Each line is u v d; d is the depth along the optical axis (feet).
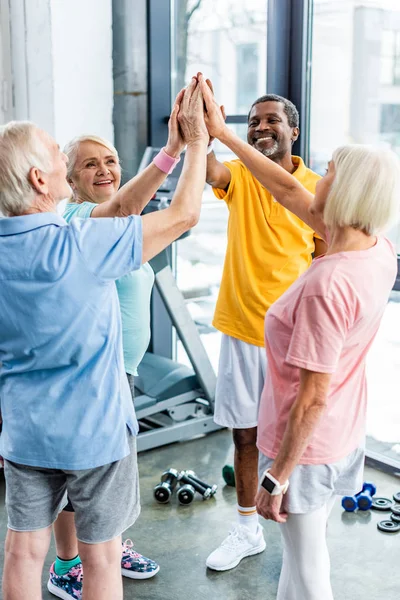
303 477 5.60
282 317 5.59
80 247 5.17
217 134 6.64
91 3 12.93
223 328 8.75
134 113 13.70
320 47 11.50
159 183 6.48
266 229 8.37
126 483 5.81
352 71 10.99
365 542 9.29
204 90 6.32
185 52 13.85
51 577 8.26
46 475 5.74
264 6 11.98
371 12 10.52
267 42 11.91
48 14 12.45
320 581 5.76
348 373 5.62
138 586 8.47
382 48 10.44
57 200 5.57
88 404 5.42
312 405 5.26
